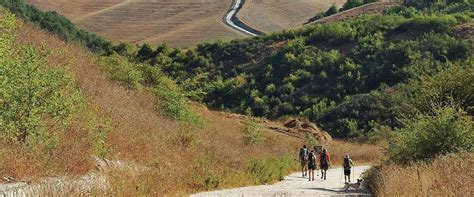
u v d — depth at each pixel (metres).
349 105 67.56
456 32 79.69
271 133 48.94
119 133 20.64
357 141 59.47
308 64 83.62
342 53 84.88
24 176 13.38
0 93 13.46
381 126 58.50
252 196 18.92
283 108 74.88
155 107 31.53
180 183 19.45
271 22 138.88
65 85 16.53
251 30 132.38
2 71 13.45
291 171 33.38
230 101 80.25
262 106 76.00
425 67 68.81
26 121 14.19
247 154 30.72
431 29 81.88
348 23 97.38
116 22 132.00
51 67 17.16
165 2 144.12
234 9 144.62
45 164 14.26
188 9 142.00
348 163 26.28
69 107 15.48
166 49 96.25
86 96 22.70
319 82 78.56
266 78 83.69
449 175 14.20
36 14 74.44
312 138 46.88
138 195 15.70
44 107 14.65
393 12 118.25
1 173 13.07
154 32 129.25
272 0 151.25
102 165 16.88
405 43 78.50
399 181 15.96
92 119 18.28
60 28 75.94
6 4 69.44
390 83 71.56
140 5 141.25
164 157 21.53
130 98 29.12
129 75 33.34
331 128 64.94
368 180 23.02
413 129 21.84
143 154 20.45
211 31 129.38
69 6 135.25
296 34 99.62
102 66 33.31
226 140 33.84
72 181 13.44
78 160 15.55
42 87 14.51
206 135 30.98
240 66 91.12
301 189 22.52
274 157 33.53
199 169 22.03
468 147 19.89
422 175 15.15
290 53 89.06
